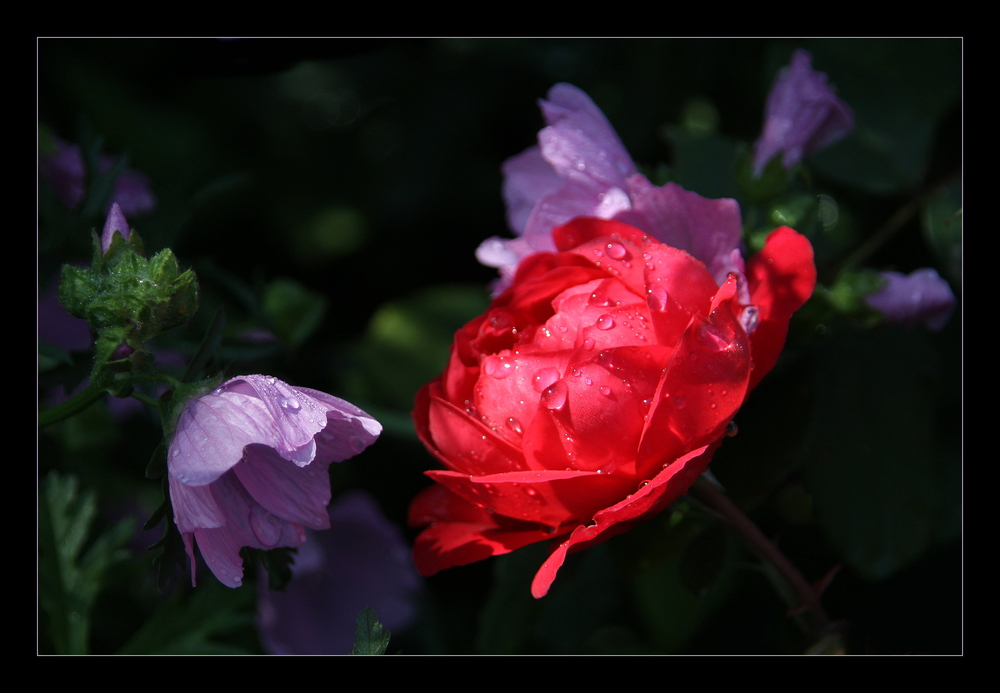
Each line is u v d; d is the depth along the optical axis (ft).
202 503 1.61
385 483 2.04
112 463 1.98
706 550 1.70
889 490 1.72
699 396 1.58
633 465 1.60
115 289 1.65
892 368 1.73
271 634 1.91
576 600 1.88
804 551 1.75
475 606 2.00
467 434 1.62
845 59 1.88
